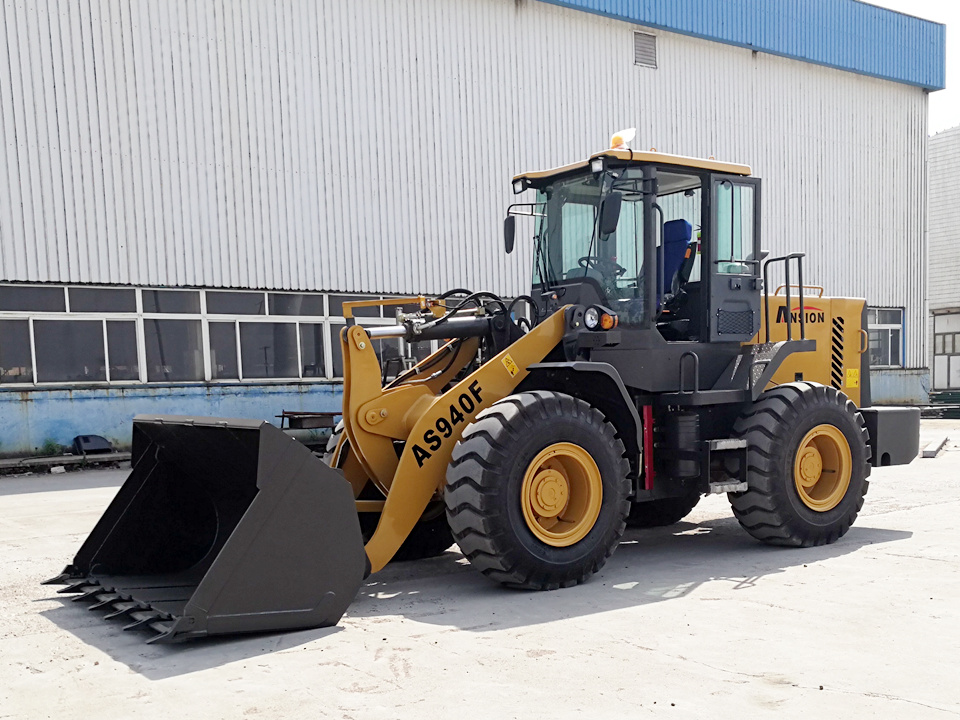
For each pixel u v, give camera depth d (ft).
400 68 47.37
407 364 19.98
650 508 21.65
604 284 17.49
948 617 12.66
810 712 9.21
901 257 69.77
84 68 39.06
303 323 45.27
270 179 43.75
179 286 41.47
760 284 19.24
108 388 39.78
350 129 45.93
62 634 13.08
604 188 17.19
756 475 17.74
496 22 50.47
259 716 9.53
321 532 12.97
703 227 18.39
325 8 45.09
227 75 42.50
